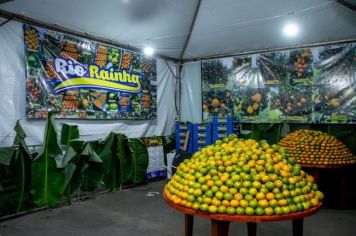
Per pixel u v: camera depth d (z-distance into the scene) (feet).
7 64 13.53
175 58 23.20
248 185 6.86
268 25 17.63
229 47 20.76
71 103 16.02
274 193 6.82
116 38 18.03
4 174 12.39
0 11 13.05
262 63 20.56
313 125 19.13
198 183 7.22
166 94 22.74
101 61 17.67
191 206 7.06
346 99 18.04
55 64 15.30
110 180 16.92
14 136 13.71
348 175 16.76
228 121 20.08
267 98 20.39
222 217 6.67
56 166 13.10
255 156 7.75
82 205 14.75
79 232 11.31
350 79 17.93
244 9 16.06
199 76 23.00
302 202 6.93
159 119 22.09
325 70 18.60
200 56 22.70
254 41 19.56
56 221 12.48
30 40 14.29
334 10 15.55
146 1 14.87
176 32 18.67
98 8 14.60
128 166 17.98
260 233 11.35
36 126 14.61
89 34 16.87
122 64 18.99
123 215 13.30
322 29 17.30
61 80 15.55
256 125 20.71
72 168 13.88
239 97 21.38
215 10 16.46
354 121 17.84
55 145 13.08
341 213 13.67
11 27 13.66
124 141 17.71
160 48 20.79
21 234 11.09
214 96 22.33
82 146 14.58
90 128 17.24
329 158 13.88
